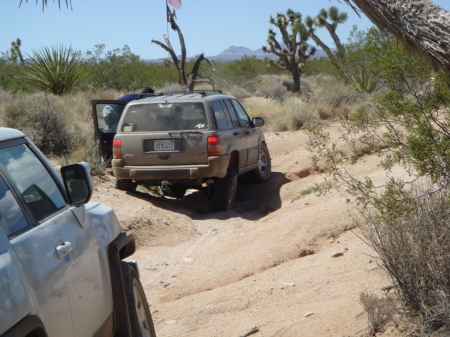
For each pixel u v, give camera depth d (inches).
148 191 489.1
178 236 378.0
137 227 370.0
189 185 448.5
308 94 1131.9
